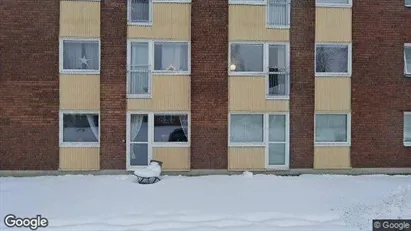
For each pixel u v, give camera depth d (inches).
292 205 488.1
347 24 681.0
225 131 663.1
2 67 639.1
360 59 682.8
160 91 657.6
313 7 675.4
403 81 689.6
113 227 406.0
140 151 658.8
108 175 644.7
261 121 672.4
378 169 684.1
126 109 652.7
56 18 646.5
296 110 672.4
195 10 660.7
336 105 678.5
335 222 426.0
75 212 454.0
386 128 686.5
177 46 664.4
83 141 654.5
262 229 403.2
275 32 669.9
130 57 655.8
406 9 690.2
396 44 688.4
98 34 651.5
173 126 661.9
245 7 666.2
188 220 429.4
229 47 663.8
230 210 465.1
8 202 492.7
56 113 646.5
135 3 658.8
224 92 663.1
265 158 668.7
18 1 640.4
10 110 640.4
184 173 658.8
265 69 668.1
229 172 663.1
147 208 471.2
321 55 681.6
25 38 642.2
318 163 676.7
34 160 644.1
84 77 650.8
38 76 644.1
